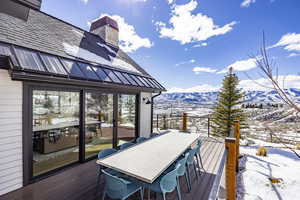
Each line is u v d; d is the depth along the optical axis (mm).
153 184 2262
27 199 2391
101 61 4676
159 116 9328
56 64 3027
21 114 2713
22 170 2711
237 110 10844
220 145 5496
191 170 3586
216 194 2215
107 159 2373
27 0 2500
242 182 4691
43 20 4641
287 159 6203
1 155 2496
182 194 2658
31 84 2830
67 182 2889
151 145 3145
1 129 2496
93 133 4168
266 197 4020
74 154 3707
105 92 4453
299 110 1395
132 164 2189
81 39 5484
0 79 2482
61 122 3445
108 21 7488
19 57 2461
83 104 3775
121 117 5219
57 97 3340
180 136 3973
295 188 4301
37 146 3045
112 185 2057
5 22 3131
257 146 7992
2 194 2488
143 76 6133
